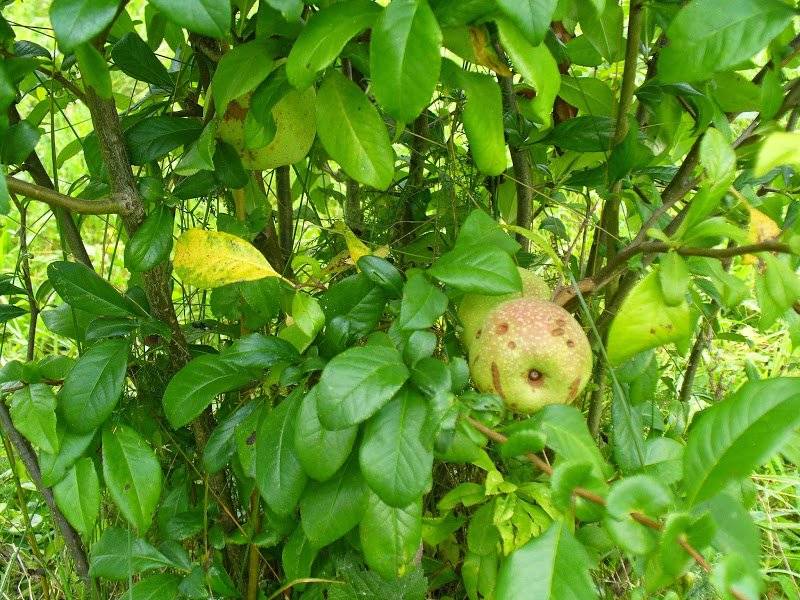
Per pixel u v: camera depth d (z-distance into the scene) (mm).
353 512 387
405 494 333
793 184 502
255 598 493
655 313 354
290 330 419
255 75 364
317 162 604
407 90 306
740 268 900
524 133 507
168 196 428
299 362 402
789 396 287
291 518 454
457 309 460
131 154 439
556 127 497
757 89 460
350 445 359
